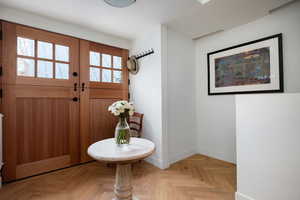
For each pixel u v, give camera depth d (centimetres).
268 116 136
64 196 168
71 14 209
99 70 266
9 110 191
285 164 126
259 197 141
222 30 261
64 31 229
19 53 197
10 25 191
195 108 299
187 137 284
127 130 154
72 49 238
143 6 191
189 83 289
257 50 219
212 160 266
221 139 265
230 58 249
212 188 182
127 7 193
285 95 126
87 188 183
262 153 139
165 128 241
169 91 254
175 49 264
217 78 266
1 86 187
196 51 299
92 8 195
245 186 151
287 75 194
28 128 204
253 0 179
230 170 227
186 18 220
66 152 234
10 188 180
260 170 141
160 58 238
